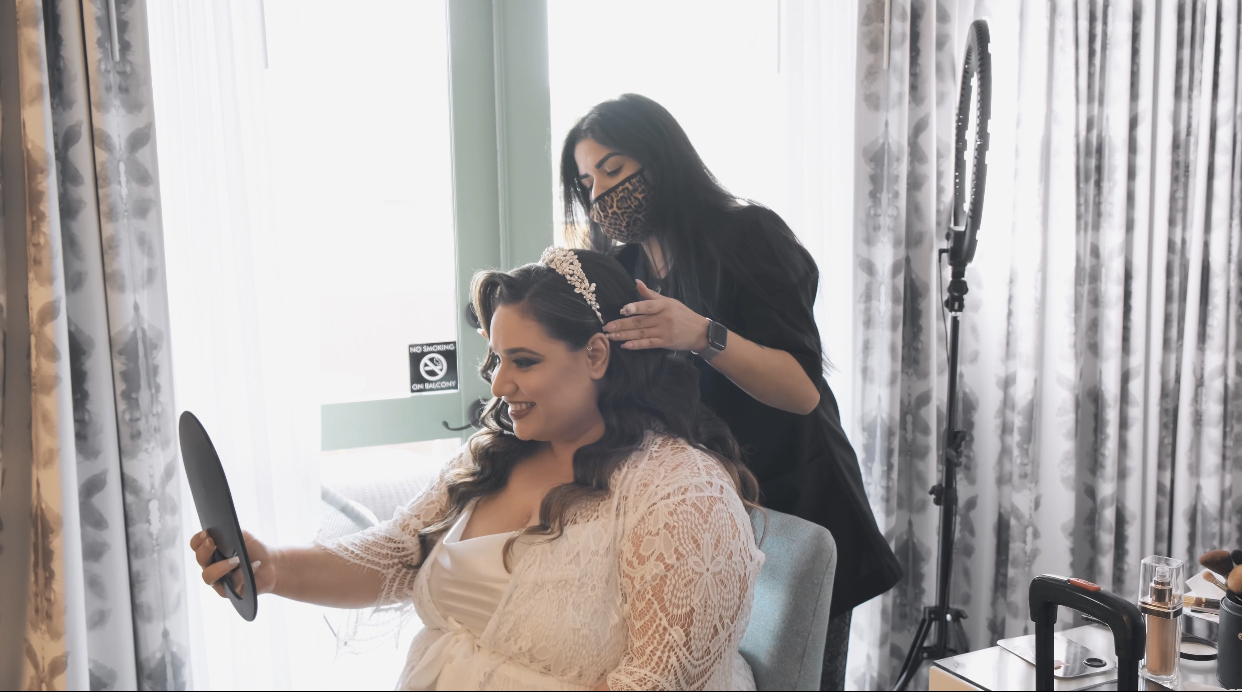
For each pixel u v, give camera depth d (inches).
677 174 58.0
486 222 76.0
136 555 62.0
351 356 73.4
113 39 59.3
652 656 40.9
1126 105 85.7
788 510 61.4
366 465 74.5
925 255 81.5
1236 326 92.4
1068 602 30.6
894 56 78.8
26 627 61.2
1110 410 88.1
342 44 70.9
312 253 70.7
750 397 60.7
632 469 44.7
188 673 64.4
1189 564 93.9
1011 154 84.4
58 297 57.7
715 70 79.9
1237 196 91.0
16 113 57.9
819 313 82.2
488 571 45.6
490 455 49.4
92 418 60.2
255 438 65.4
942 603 74.7
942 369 85.1
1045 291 87.0
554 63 76.0
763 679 50.5
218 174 64.9
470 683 44.1
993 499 86.7
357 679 71.7
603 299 46.9
